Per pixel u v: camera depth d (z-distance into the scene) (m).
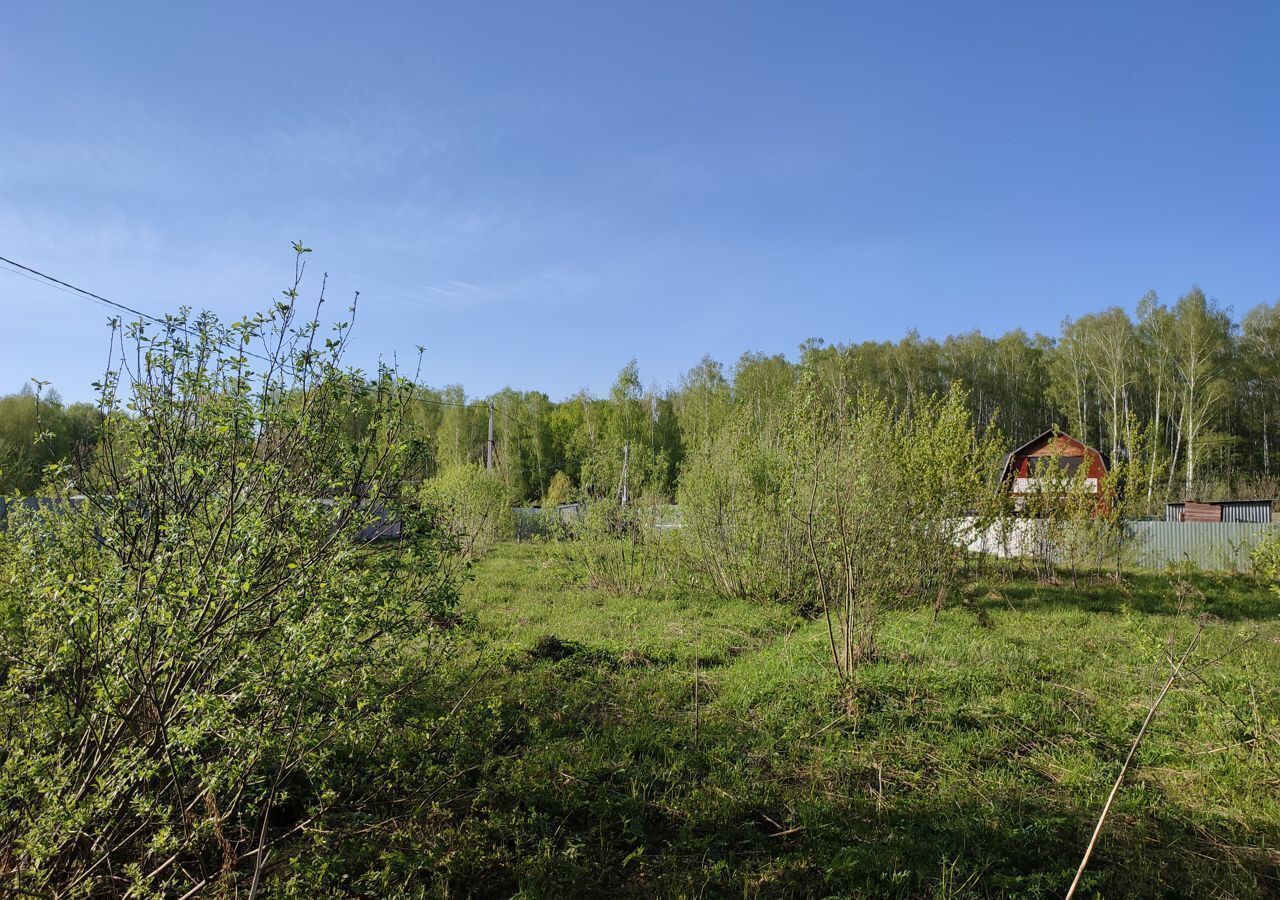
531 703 5.95
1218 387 36.19
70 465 3.21
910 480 9.59
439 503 3.76
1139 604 11.66
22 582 3.13
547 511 14.84
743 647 8.48
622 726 5.59
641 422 40.47
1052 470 14.67
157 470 3.15
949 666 7.07
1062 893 3.62
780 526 11.12
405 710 4.50
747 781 4.76
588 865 3.79
